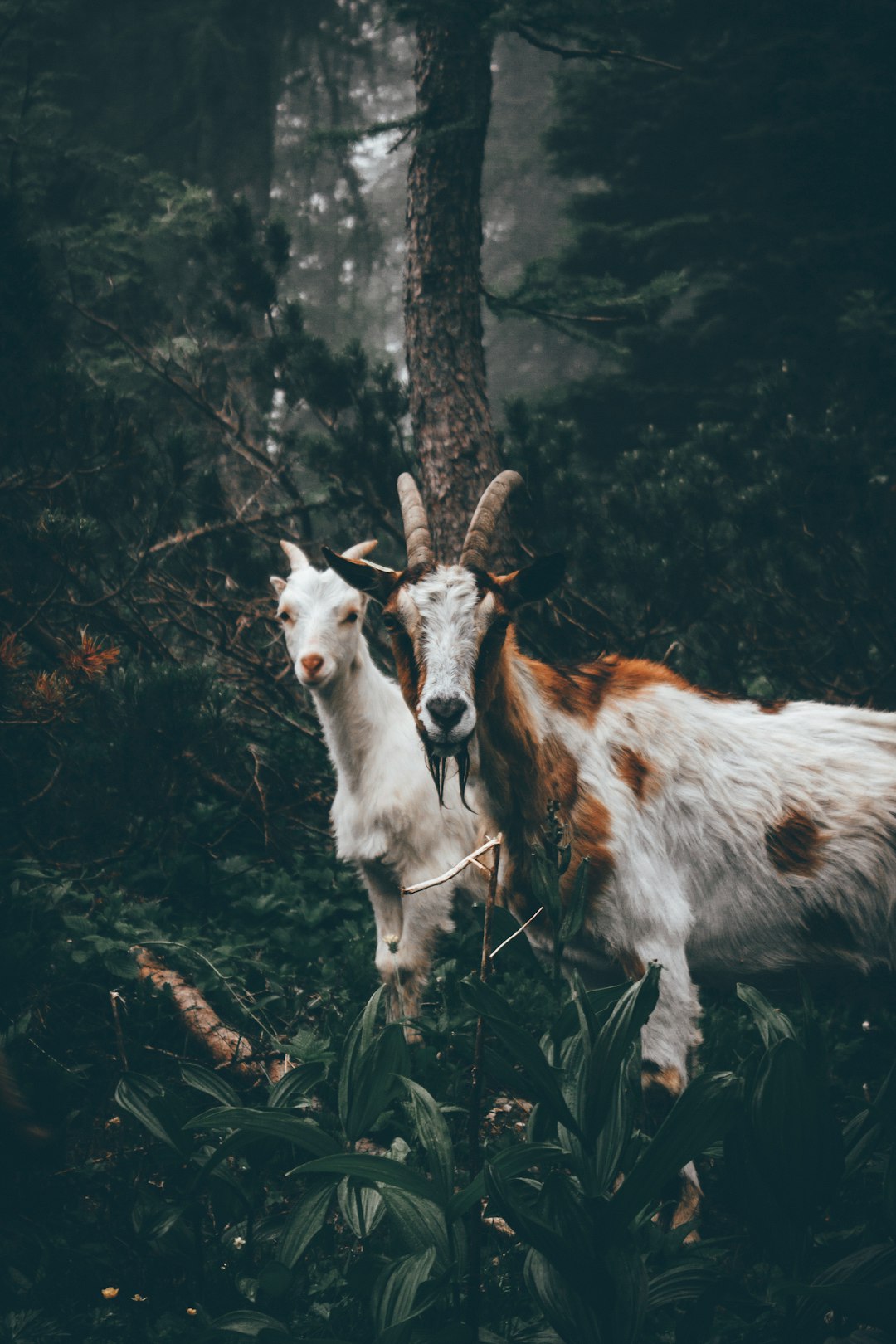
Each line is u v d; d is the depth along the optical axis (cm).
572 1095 210
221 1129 274
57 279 909
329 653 420
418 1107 217
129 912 441
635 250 1595
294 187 2009
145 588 711
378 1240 284
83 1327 241
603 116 1672
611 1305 191
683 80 1547
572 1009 232
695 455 702
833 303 1292
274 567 691
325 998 411
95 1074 365
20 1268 260
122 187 1348
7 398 568
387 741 434
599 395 1480
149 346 820
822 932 362
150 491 669
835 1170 197
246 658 665
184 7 1711
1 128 1097
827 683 639
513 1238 272
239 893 507
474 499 655
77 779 505
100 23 1739
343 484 698
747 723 380
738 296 1455
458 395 664
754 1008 234
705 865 359
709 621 640
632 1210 193
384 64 2119
